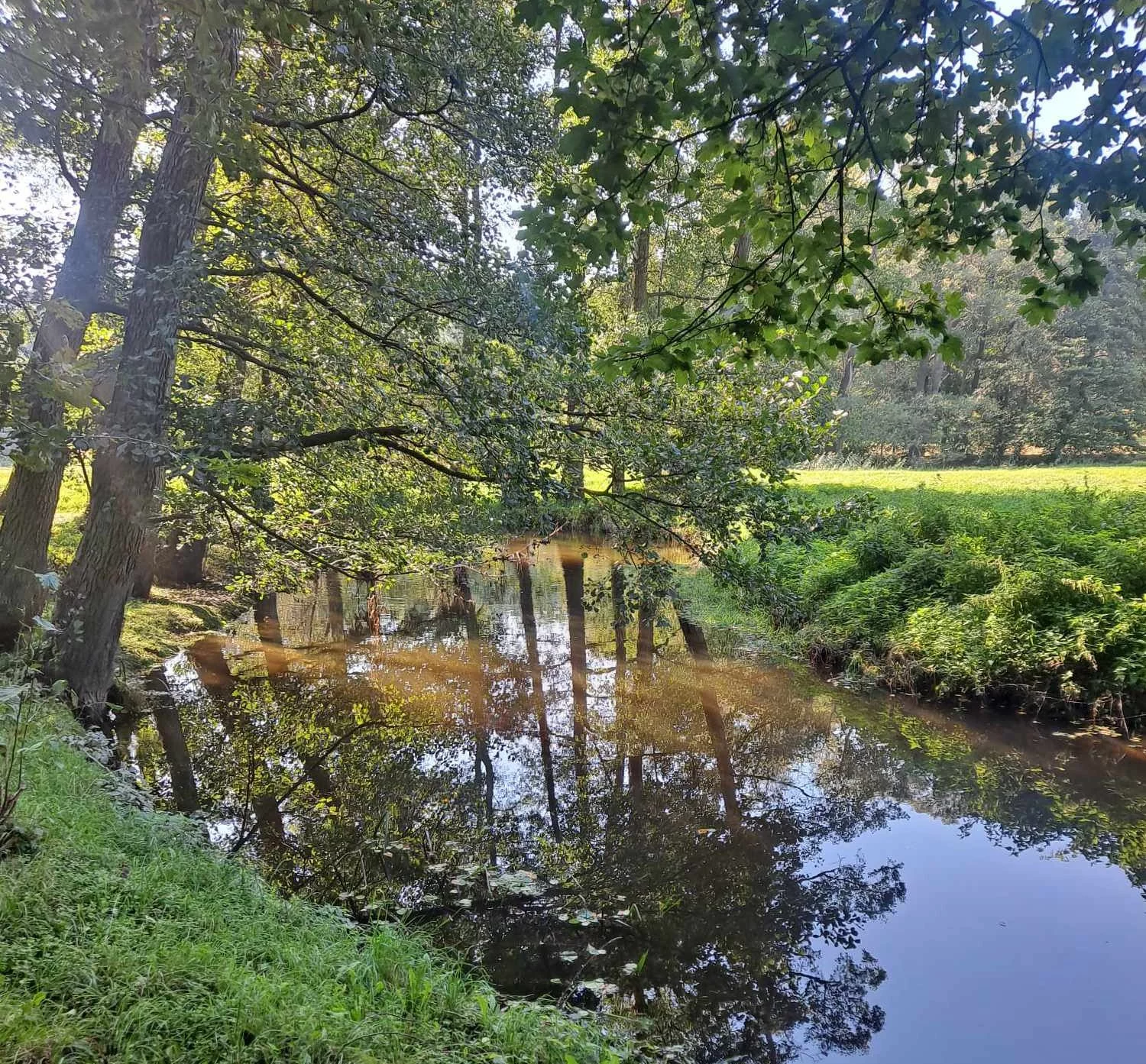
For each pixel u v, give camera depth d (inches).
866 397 1649.9
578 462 292.8
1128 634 323.0
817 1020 164.4
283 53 281.1
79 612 252.8
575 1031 135.1
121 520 269.7
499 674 427.5
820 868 230.8
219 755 308.8
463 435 258.2
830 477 940.6
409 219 272.2
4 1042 82.4
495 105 285.9
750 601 322.0
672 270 712.4
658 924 199.3
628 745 327.3
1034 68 85.7
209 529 342.6
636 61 87.9
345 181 298.7
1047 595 367.2
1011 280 1520.7
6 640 276.1
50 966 98.8
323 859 225.3
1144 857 229.6
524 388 267.3
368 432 278.2
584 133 92.6
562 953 184.1
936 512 498.6
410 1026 118.2
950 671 359.3
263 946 132.6
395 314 267.7
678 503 307.7
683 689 394.3
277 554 361.1
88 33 101.2
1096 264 99.8
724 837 249.0
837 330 113.7
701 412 315.9
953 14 81.7
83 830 151.3
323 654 459.5
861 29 85.4
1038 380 1502.2
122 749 293.7
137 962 106.3
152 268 248.7
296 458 316.2
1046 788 277.9
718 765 307.1
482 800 275.1
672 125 93.6
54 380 100.0
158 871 145.3
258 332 290.4
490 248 280.2
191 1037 94.9
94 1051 86.5
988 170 99.8
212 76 112.6
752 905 209.5
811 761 311.0
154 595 507.2
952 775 293.3
